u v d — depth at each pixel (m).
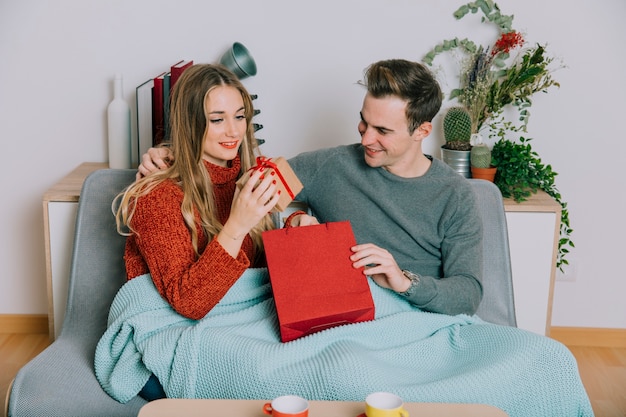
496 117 2.58
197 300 1.66
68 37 2.61
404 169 2.00
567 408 1.60
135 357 1.67
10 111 2.67
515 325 2.10
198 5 2.59
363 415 1.24
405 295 1.79
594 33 2.61
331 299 1.65
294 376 1.54
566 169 2.73
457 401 1.52
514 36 2.48
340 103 2.68
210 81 1.79
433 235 1.99
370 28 2.62
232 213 1.67
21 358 2.67
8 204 2.77
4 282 2.84
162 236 1.70
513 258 2.38
